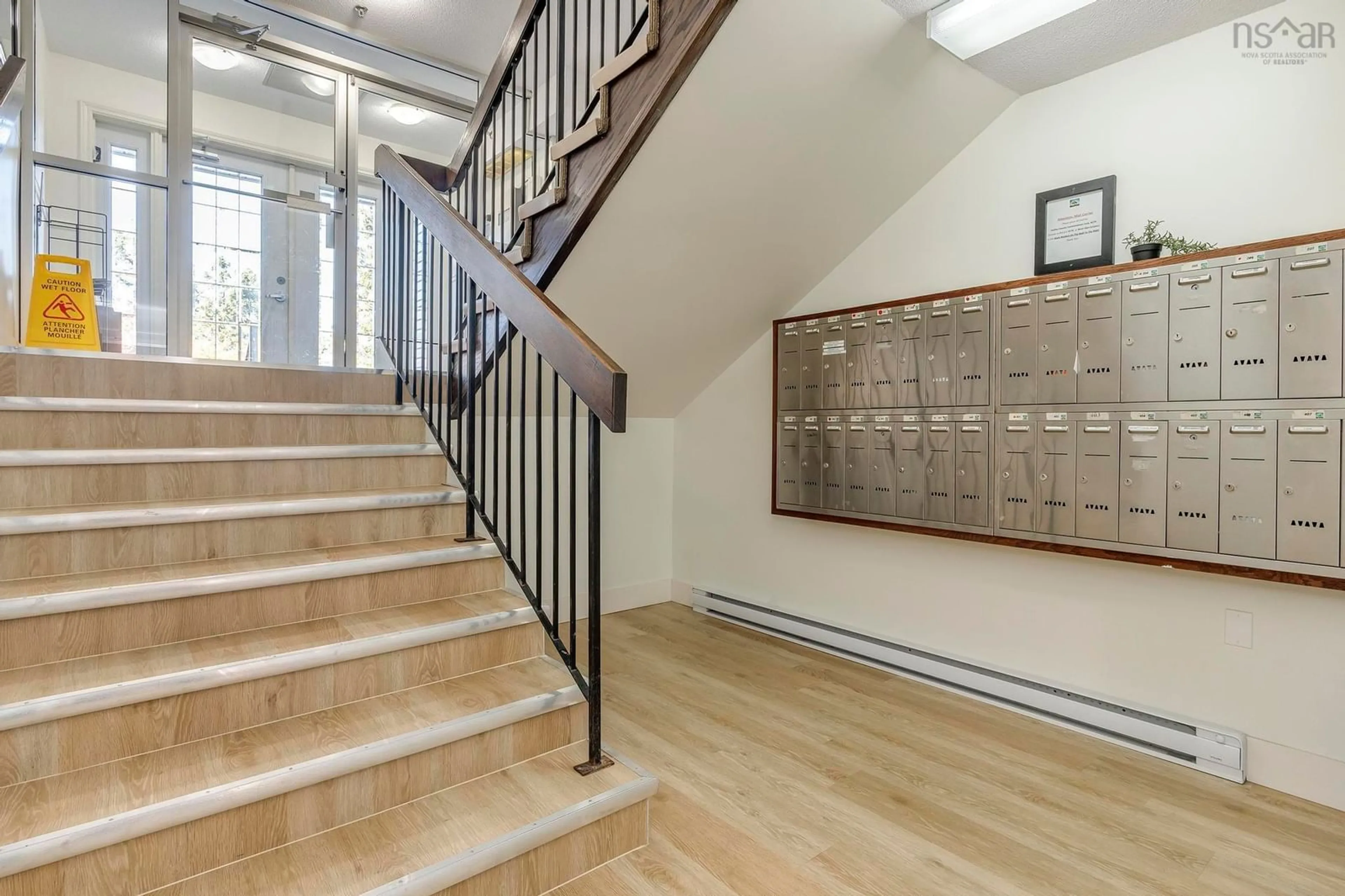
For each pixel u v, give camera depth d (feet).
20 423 6.42
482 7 12.17
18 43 9.78
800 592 11.44
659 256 8.85
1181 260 6.90
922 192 9.45
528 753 5.70
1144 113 7.50
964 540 8.79
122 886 3.94
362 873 4.25
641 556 13.37
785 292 10.71
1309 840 5.92
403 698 5.69
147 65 10.96
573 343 5.21
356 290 13.04
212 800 4.17
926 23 6.84
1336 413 6.07
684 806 6.39
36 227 10.09
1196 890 5.29
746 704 8.73
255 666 5.06
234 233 11.76
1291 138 6.56
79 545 5.65
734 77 6.73
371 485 7.95
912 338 9.25
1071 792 6.69
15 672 4.78
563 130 7.88
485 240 6.68
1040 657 8.51
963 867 5.54
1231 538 6.66
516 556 11.67
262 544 6.57
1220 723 7.09
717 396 12.80
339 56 12.76
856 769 7.11
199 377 8.20
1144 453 7.22
